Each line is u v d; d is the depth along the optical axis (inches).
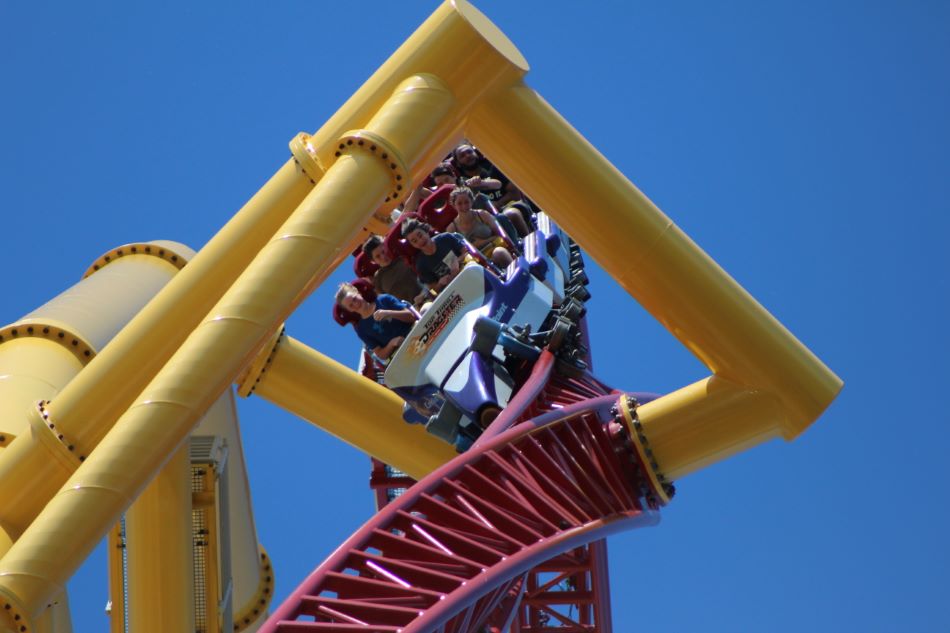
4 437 1370.6
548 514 1542.8
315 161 1579.7
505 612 1553.9
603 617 2111.2
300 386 2278.5
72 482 1200.8
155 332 1523.1
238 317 1337.4
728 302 1622.8
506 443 1625.2
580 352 2044.8
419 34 1573.6
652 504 1701.5
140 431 1241.4
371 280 2273.6
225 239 1593.3
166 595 1622.8
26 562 1135.6
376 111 1563.7
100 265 2092.8
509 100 1581.0
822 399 1640.0
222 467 1770.4
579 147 1601.9
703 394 1679.4
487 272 2028.8
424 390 1984.5
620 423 1705.2
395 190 1505.9
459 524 1461.6
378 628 1203.2
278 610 1237.7
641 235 1605.6
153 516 1619.1
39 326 1555.1
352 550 1355.8
